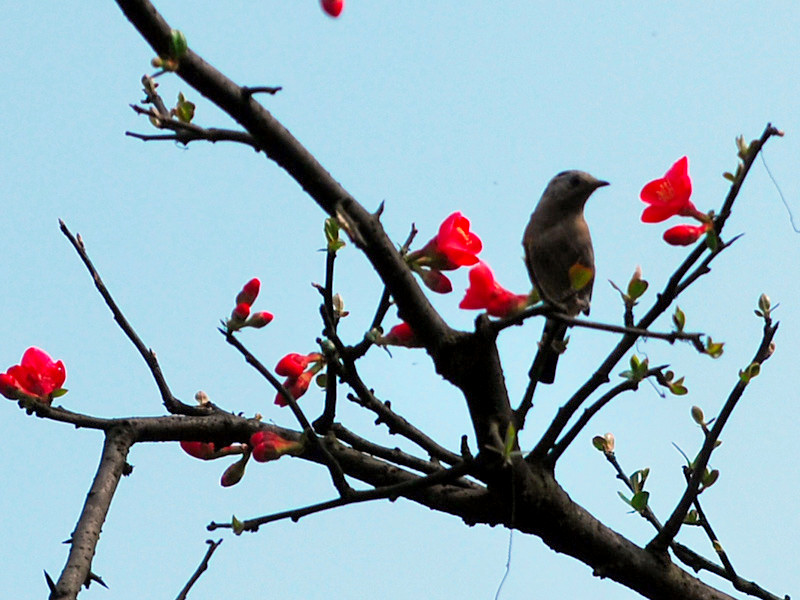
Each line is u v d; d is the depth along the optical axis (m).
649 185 8.11
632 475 10.12
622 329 7.38
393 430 9.93
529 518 9.06
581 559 9.52
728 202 7.97
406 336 8.67
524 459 8.87
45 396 9.28
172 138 7.04
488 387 8.28
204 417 9.90
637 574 9.56
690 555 10.32
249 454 9.72
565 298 7.56
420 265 8.33
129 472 9.62
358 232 7.62
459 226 8.56
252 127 7.21
